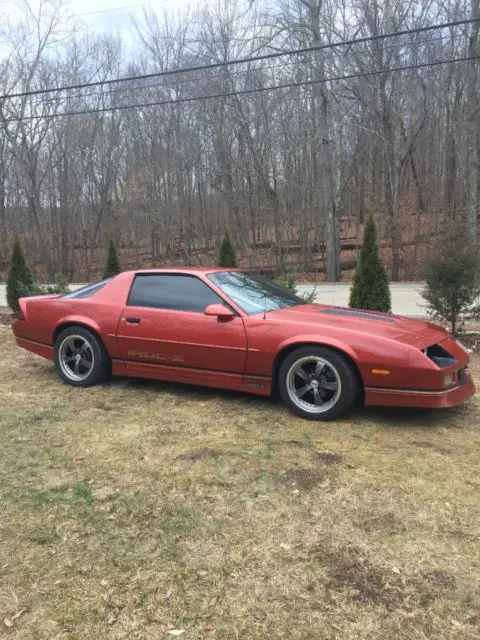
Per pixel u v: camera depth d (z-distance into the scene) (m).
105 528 2.99
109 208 33.66
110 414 5.00
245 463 3.83
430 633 2.19
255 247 31.14
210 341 5.10
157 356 5.45
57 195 33.38
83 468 3.79
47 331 6.12
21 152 29.95
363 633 2.19
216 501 3.28
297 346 4.77
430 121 29.22
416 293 14.79
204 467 3.77
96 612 2.33
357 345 4.53
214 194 32.09
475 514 3.11
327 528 2.96
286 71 23.12
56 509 3.20
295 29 20.53
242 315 5.04
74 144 32.12
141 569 2.62
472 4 20.12
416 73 24.66
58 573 2.60
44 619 2.29
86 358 5.96
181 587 2.49
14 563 2.68
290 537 2.88
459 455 3.99
